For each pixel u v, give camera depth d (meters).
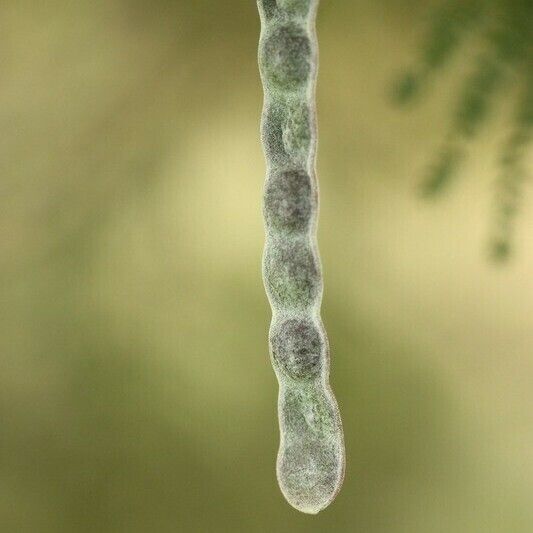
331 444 0.47
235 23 0.71
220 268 0.72
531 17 0.51
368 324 0.71
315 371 0.46
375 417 0.71
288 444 0.47
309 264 0.46
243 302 0.72
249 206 0.72
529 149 0.52
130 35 0.72
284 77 0.46
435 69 0.51
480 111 0.52
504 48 0.51
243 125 0.72
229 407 0.72
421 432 0.71
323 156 0.67
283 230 0.46
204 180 0.72
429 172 0.53
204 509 0.72
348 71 0.64
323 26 0.63
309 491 0.47
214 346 0.72
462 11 0.51
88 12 0.72
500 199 0.53
